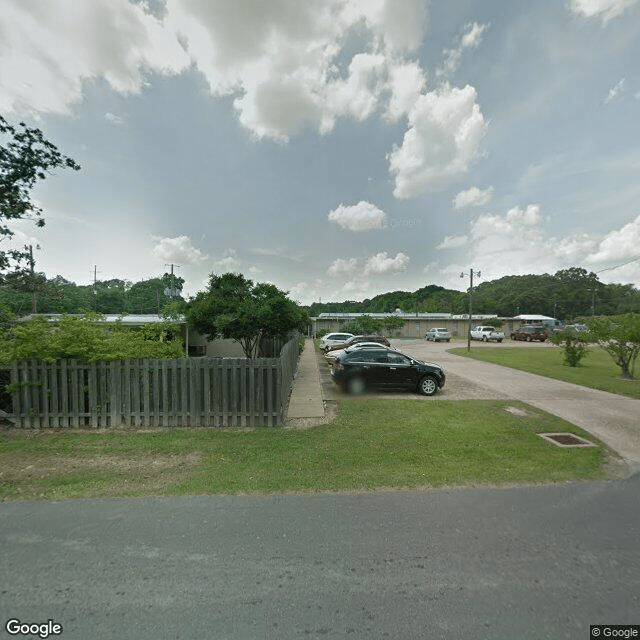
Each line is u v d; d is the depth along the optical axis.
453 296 86.75
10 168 10.10
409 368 10.31
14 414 6.57
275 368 6.78
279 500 3.86
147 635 2.12
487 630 2.16
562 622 2.23
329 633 2.13
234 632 2.14
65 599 2.39
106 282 67.12
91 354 6.60
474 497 3.96
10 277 13.46
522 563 2.79
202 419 6.81
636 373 14.65
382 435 6.24
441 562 2.80
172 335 10.96
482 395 10.07
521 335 38.28
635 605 2.37
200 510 3.62
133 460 5.03
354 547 2.99
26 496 3.91
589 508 3.72
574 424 7.02
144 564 2.76
